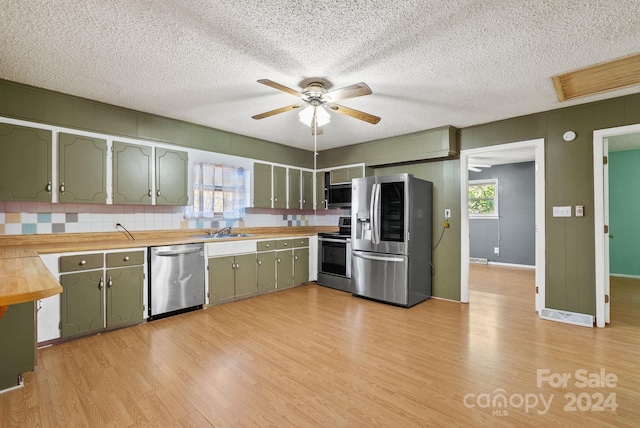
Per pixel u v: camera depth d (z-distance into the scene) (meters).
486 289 4.70
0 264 1.77
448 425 1.64
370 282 4.03
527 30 1.94
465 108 3.33
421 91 2.88
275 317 3.36
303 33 1.98
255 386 2.01
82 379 2.08
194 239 3.67
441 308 3.73
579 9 1.74
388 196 3.90
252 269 4.12
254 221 4.86
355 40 2.06
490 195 7.10
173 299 3.36
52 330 2.60
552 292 3.39
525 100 3.12
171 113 3.54
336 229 5.49
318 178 5.45
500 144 3.74
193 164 3.94
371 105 3.24
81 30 1.94
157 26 1.91
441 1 1.68
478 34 1.99
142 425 1.64
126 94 2.99
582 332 2.96
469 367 2.27
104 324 2.87
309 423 1.66
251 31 1.96
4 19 1.82
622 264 5.52
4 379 1.94
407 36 2.01
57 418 1.68
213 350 2.54
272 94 2.98
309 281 4.96
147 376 2.12
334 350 2.54
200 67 2.44
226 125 4.00
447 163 4.19
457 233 4.09
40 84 2.76
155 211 3.78
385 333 2.91
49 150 2.88
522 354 2.47
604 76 2.60
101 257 2.86
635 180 5.40
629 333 2.93
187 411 1.75
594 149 3.16
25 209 2.93
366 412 1.75
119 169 3.30
